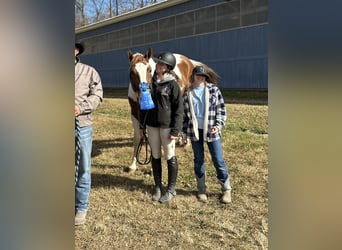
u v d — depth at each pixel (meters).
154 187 3.31
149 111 2.89
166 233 2.42
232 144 4.80
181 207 2.85
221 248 2.21
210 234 2.39
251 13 12.21
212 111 2.81
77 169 2.42
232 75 13.05
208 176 3.59
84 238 2.34
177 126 2.81
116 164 4.08
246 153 4.34
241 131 5.75
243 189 3.18
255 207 2.79
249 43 12.36
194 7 14.27
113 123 7.18
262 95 10.32
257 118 6.71
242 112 7.40
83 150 2.35
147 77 3.23
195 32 14.35
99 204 2.91
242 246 2.23
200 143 2.93
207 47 13.91
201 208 2.82
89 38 21.48
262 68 12.00
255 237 2.33
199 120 2.85
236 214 2.70
